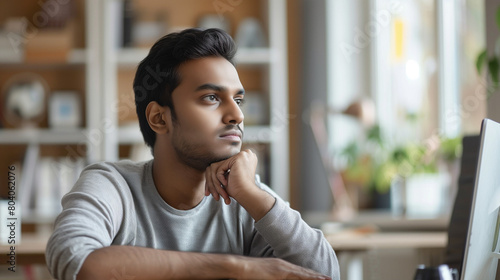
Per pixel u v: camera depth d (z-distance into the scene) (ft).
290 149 13.14
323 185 12.54
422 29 11.27
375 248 8.13
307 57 13.25
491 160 3.55
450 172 9.71
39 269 8.17
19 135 12.26
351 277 8.30
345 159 12.07
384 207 11.64
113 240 3.68
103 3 12.38
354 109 11.46
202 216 3.86
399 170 10.82
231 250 3.93
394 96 12.08
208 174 3.70
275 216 3.63
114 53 12.42
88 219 3.41
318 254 3.72
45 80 12.98
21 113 12.64
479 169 3.35
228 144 3.69
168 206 3.78
